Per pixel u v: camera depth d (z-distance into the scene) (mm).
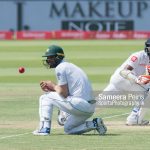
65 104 31844
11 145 29438
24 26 155625
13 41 127750
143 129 34625
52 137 31609
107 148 28688
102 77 64688
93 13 155750
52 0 155000
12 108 42812
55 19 155500
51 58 32406
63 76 31891
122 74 36531
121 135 32344
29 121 37312
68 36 139125
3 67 74812
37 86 56469
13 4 154750
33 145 29406
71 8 155500
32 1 154750
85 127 32406
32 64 78000
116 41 126375
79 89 32000
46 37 138625
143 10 154625
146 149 28531
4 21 155250
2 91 52562
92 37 138625
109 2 155125
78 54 92125
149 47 36219
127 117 37969
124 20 155500
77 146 29188
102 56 88750
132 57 36375
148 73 36031
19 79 62844
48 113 32188
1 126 35469
